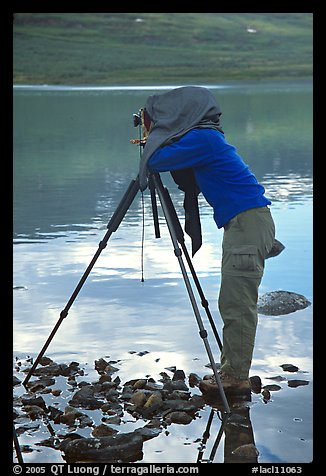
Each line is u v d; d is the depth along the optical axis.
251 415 6.29
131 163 20.69
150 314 8.69
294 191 16.14
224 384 6.74
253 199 6.80
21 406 6.49
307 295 9.25
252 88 58.53
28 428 6.08
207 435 5.93
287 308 8.77
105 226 13.18
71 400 6.61
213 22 104.75
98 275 10.26
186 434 5.95
